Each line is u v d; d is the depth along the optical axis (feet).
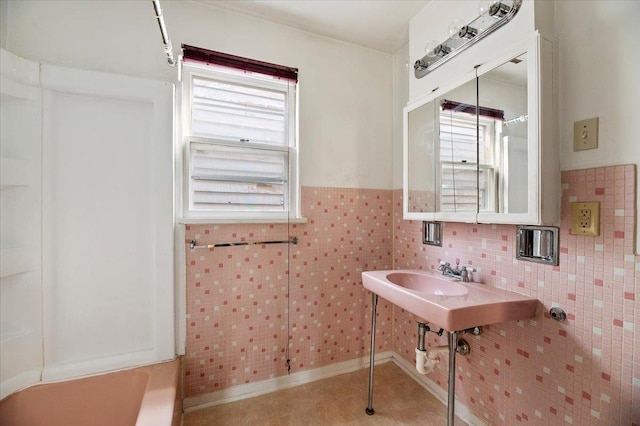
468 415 4.93
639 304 2.91
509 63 3.67
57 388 4.26
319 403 5.45
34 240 4.25
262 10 5.44
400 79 6.75
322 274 6.23
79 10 4.57
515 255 4.12
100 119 4.62
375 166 6.76
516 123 3.59
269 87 5.90
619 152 3.04
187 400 5.22
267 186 5.91
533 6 3.42
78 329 4.53
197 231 5.22
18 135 4.12
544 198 3.36
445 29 4.74
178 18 5.13
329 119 6.29
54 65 4.32
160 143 4.86
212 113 5.55
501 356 4.37
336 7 5.35
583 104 3.32
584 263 3.34
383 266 6.82
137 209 4.82
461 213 4.43
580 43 3.34
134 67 4.86
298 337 6.04
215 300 5.36
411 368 6.35
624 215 3.01
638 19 2.90
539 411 3.84
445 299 3.72
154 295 4.91
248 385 5.64
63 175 4.43
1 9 4.15
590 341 3.29
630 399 2.98
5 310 4.07
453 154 4.61
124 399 4.48
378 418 5.08
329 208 6.28
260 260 5.69
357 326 6.58
